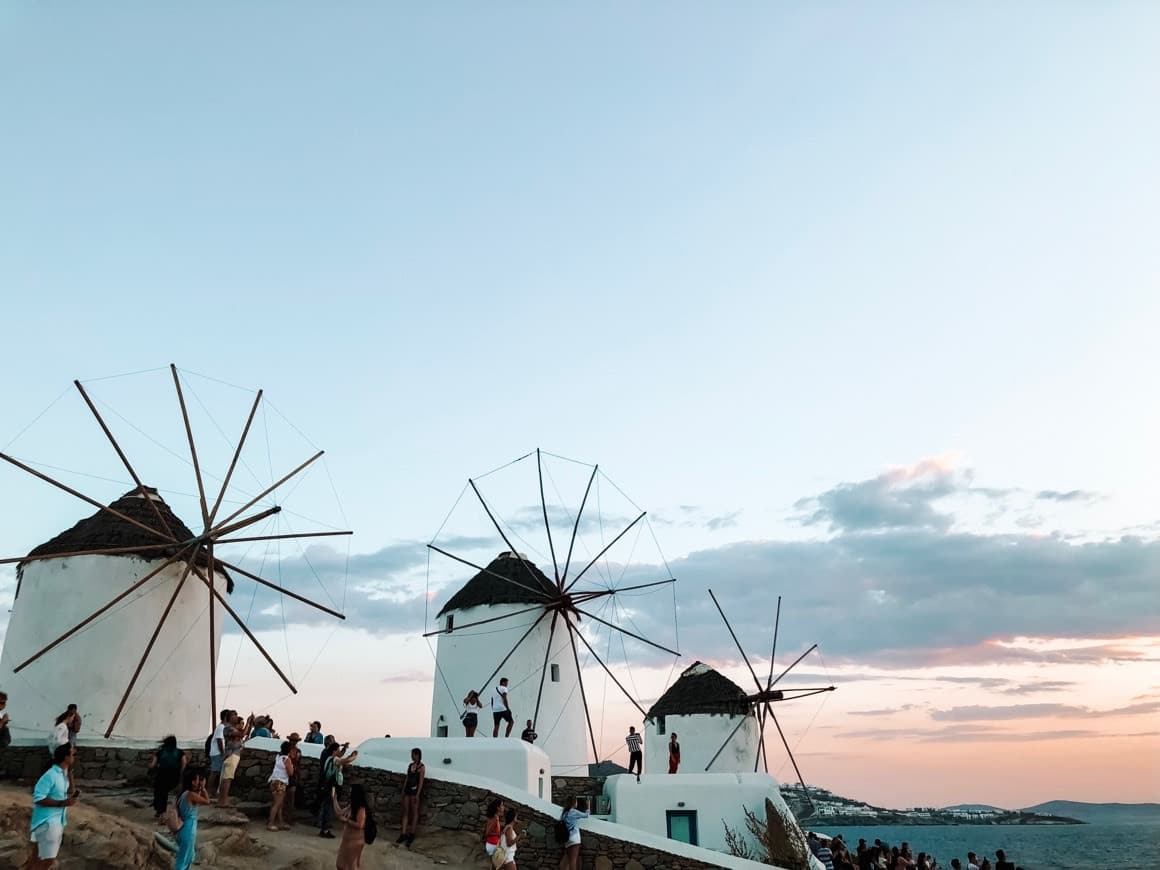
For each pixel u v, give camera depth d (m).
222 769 18.09
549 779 25.09
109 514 23.05
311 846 16.28
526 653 30.83
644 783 25.22
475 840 18.45
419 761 18.75
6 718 17.48
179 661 22.61
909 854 26.61
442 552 29.92
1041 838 175.00
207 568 22.48
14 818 14.04
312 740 21.52
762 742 33.97
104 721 21.17
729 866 19.12
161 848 14.45
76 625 21.38
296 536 22.45
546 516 31.02
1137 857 103.31
